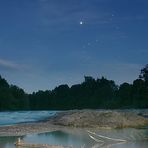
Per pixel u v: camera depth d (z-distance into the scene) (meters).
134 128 54.06
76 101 146.25
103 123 54.59
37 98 146.88
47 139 38.88
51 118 62.78
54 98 148.88
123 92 129.25
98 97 139.50
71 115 57.69
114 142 36.91
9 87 139.38
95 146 33.94
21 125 53.59
